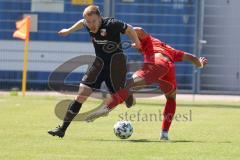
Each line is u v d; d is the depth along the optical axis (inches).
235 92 2960.1
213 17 2945.4
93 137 1365.7
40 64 2928.2
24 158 1074.1
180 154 1140.5
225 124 1701.5
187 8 2933.1
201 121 1775.3
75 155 1110.4
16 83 2957.7
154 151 1168.2
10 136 1353.3
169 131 1513.3
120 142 1285.7
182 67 2935.5
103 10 2913.4
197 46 2940.5
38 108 2034.9
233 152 1178.6
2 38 2938.0
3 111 1925.4
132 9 2928.2
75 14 2915.8
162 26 2940.5
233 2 2935.5
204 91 2950.3
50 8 2915.8
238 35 2940.5
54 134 1305.4
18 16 2928.2
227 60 2960.1
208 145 1267.2
